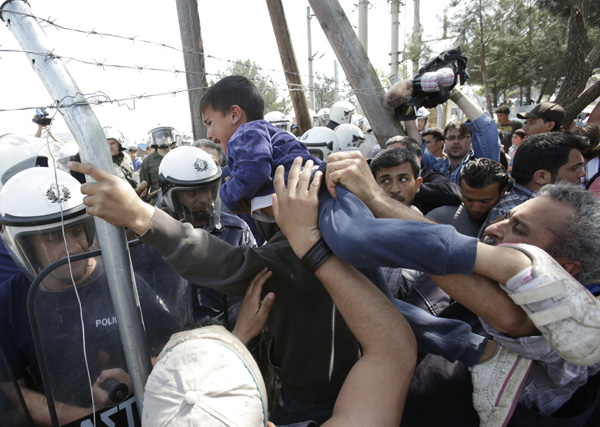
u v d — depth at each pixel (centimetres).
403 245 81
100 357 105
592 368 104
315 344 124
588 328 79
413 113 330
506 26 1034
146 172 549
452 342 115
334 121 573
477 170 218
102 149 90
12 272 156
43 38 88
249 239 208
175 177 169
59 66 88
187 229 98
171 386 75
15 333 113
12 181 103
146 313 118
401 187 205
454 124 334
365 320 96
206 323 106
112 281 94
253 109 152
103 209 84
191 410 71
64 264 94
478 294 87
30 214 97
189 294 136
